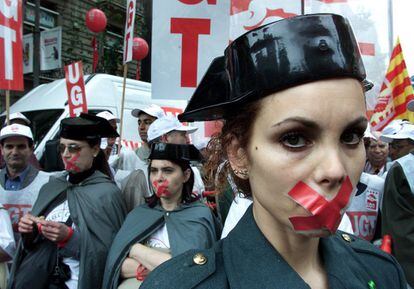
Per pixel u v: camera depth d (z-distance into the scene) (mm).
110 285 2141
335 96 625
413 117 4395
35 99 5988
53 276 2287
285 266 715
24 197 2965
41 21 11344
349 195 641
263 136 665
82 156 2523
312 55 629
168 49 2891
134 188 2803
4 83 3162
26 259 2328
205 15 2875
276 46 647
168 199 2311
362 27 3268
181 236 2174
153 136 3109
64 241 2238
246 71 681
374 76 3293
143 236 2215
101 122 2625
